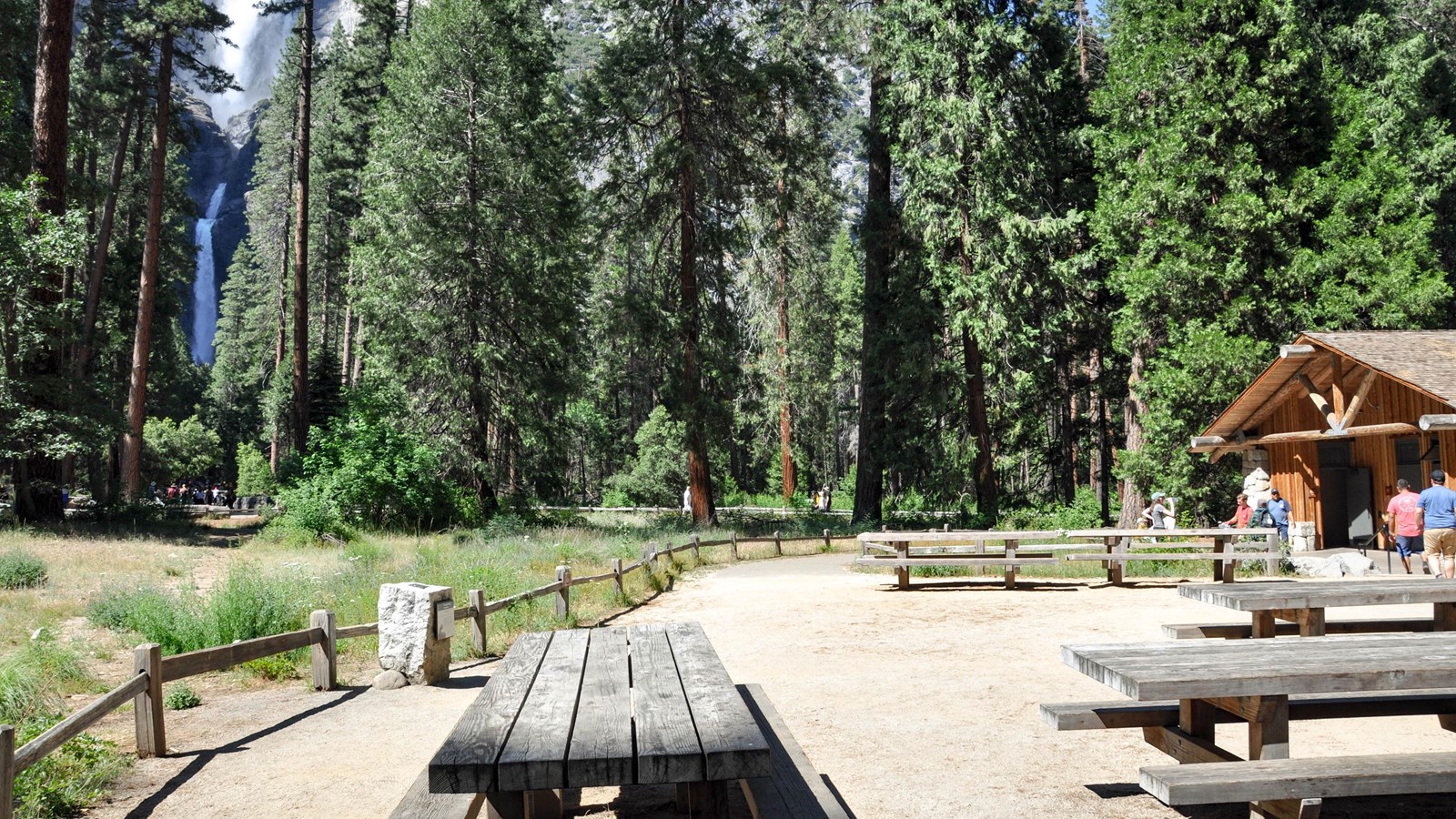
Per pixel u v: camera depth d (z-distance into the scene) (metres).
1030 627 12.14
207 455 68.25
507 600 12.04
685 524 37.09
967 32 33.31
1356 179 27.05
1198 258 27.44
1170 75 29.12
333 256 64.56
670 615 14.22
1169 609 13.70
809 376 60.59
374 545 24.47
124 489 35.03
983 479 35.50
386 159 34.88
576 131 36.44
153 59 42.25
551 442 37.00
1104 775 5.97
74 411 26.08
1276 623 7.05
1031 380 33.41
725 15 36.88
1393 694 5.54
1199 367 26.25
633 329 36.78
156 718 7.26
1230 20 28.70
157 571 18.11
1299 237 28.02
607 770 3.44
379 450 30.69
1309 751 6.43
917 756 6.46
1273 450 24.17
